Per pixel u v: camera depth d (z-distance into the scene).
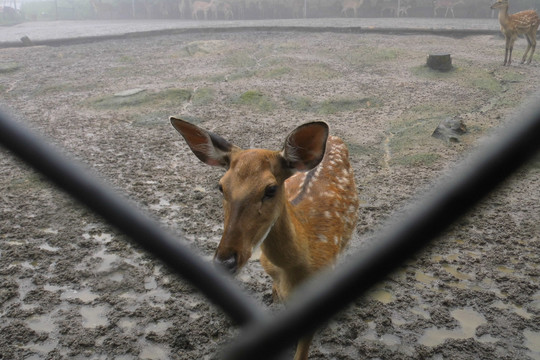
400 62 12.78
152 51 15.62
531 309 3.93
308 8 26.11
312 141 2.95
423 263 4.53
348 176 4.06
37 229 5.22
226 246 2.69
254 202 2.76
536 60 12.78
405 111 9.09
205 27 19.19
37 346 3.63
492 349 3.53
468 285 4.24
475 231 5.05
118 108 9.82
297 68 12.30
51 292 4.22
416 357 3.48
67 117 9.30
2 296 4.14
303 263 3.16
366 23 21.12
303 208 3.51
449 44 15.03
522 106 8.87
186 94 10.40
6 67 13.34
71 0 34.62
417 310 3.95
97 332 3.76
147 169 6.81
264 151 2.95
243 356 3.13
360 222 5.26
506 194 5.81
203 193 6.06
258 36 17.66
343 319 3.85
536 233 5.00
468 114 8.72
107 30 22.69
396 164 6.80
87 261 4.65
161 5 29.89
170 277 4.41
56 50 16.36
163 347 3.62
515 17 11.88
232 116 9.12
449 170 6.45
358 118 8.84
